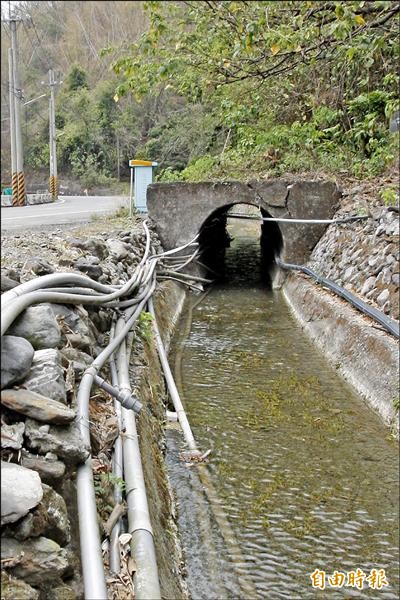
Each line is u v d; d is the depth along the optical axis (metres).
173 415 6.43
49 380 3.15
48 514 2.56
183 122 19.27
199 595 3.96
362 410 6.82
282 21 4.75
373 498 5.15
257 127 14.27
